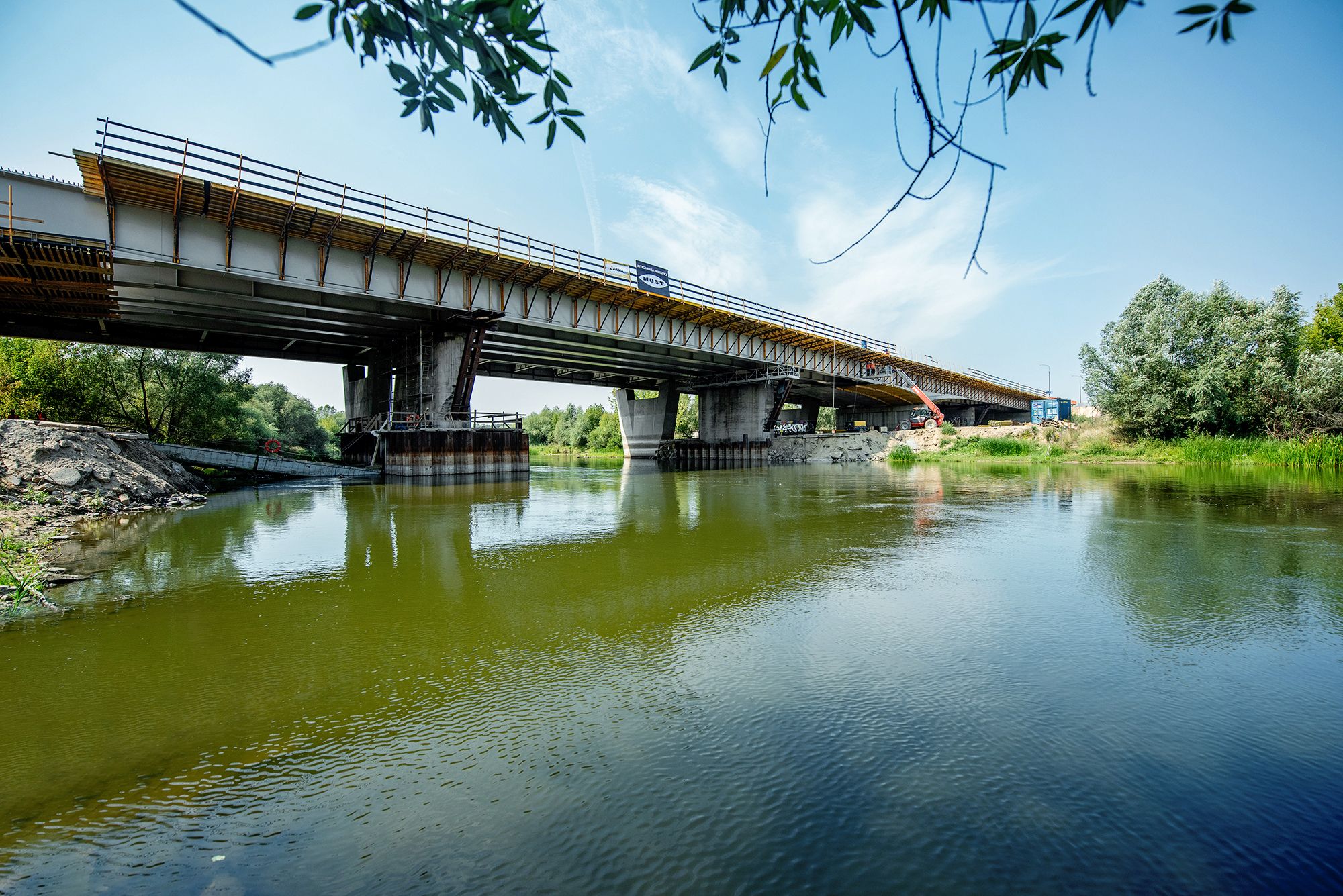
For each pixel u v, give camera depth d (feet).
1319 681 18.92
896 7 7.20
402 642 23.30
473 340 103.19
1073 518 54.75
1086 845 11.19
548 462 253.03
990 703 17.47
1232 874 10.41
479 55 7.88
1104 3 6.10
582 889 10.11
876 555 39.47
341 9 7.26
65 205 65.41
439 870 10.64
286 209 73.51
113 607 28.25
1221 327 136.98
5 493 51.29
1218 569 34.17
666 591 30.81
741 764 14.21
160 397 122.42
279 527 53.01
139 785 13.62
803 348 172.45
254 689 18.97
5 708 17.63
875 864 10.69
